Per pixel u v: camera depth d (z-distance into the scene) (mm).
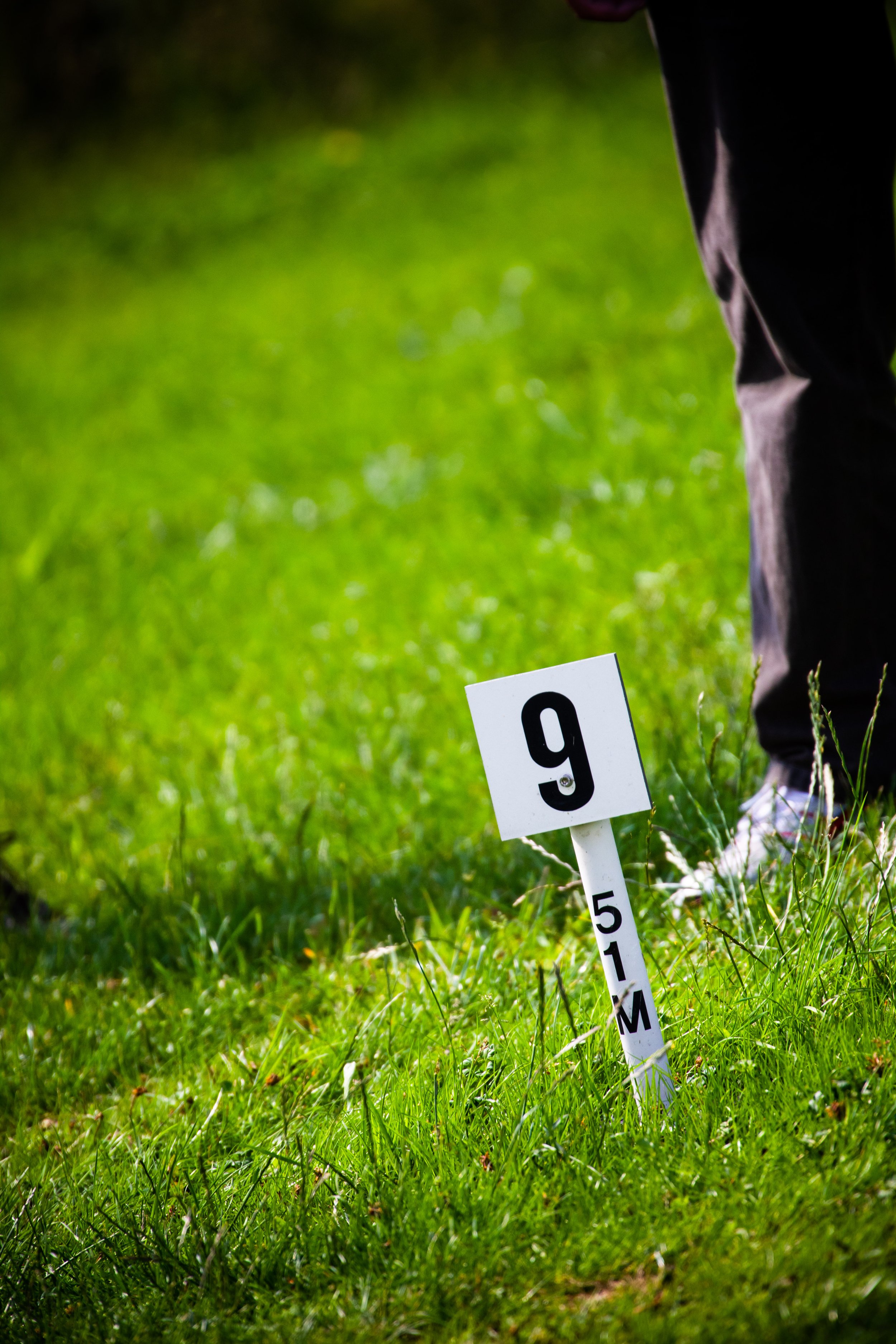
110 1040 4703
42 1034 4891
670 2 4285
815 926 3748
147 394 16250
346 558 10164
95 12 29281
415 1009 4266
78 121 28953
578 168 20422
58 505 12883
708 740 5691
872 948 3662
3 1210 3676
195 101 28406
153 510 12391
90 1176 3816
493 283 16469
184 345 17891
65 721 8484
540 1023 3445
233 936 5145
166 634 9609
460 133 23891
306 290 18875
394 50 27781
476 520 9969
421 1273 3020
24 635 10125
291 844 6086
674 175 18594
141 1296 3238
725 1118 3285
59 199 26906
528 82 25422
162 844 6426
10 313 22141
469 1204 3178
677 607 7238
